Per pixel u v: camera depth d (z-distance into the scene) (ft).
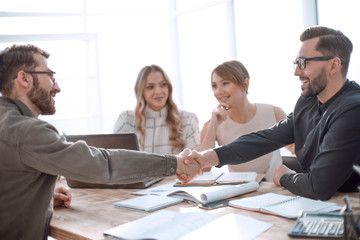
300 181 5.28
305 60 5.61
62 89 17.76
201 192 5.63
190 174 5.88
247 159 6.51
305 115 6.23
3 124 4.54
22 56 5.05
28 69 5.05
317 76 5.57
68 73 17.87
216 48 19.12
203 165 6.18
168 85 9.80
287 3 14.94
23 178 4.61
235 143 6.53
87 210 5.42
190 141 9.75
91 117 18.28
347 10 12.52
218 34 18.94
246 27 17.12
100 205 5.66
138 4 20.11
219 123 8.74
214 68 8.59
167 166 5.21
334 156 4.98
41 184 4.78
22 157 4.46
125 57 19.76
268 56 15.94
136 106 9.77
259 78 16.40
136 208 5.20
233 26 17.90
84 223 4.76
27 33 17.10
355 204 4.62
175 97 21.70
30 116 4.91
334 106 5.40
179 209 5.06
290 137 6.66
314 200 4.73
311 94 5.70
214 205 5.02
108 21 19.31
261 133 6.75
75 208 5.58
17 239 4.77
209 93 19.79
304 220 3.91
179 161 5.40
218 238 3.67
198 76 20.42
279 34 15.39
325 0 13.26
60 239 4.70
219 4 18.52
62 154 4.43
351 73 12.46
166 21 21.34
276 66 15.61
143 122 9.71
